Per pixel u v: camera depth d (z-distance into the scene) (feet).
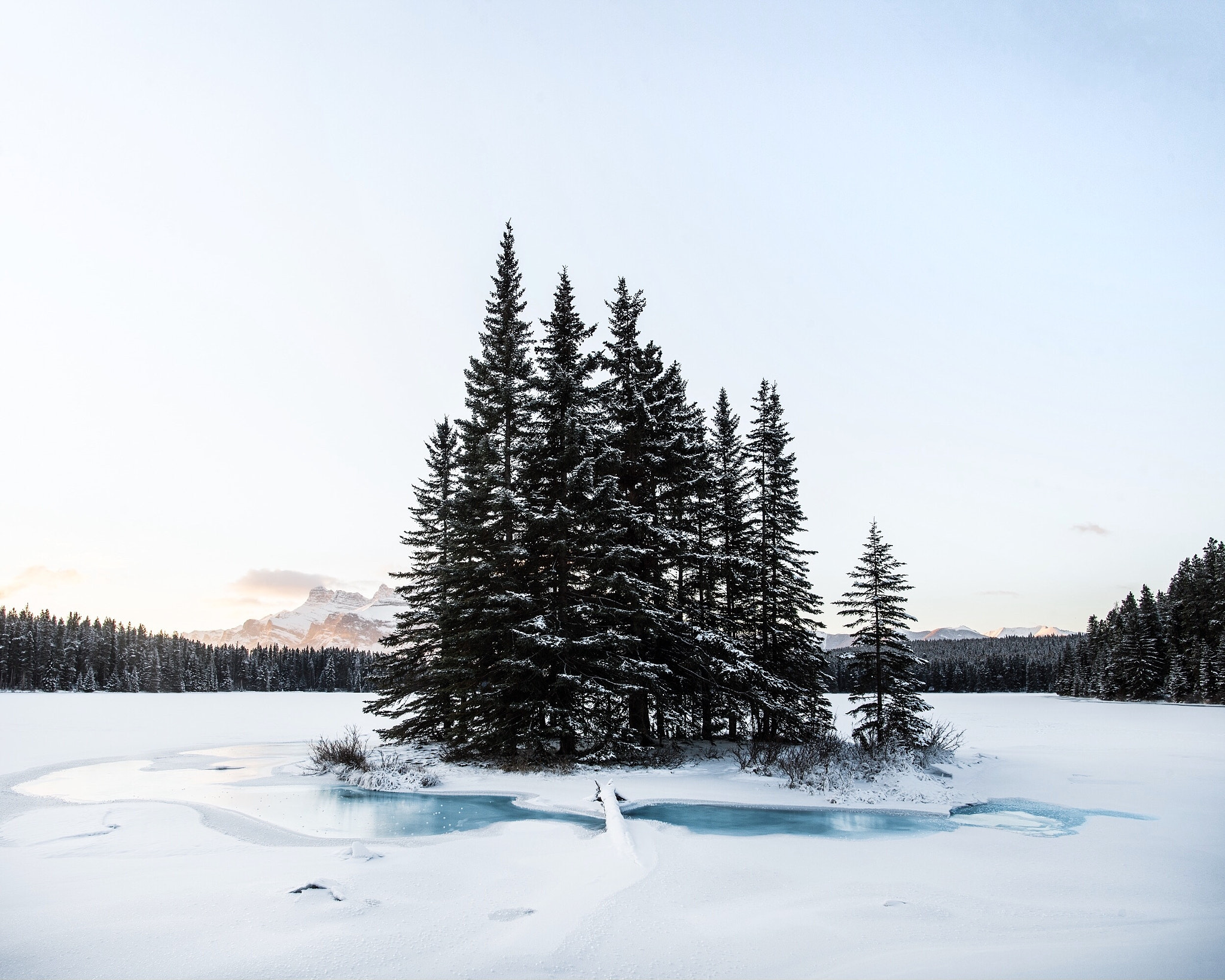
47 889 32.71
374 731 124.88
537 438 82.79
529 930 27.58
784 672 100.53
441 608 85.35
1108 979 22.80
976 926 28.99
